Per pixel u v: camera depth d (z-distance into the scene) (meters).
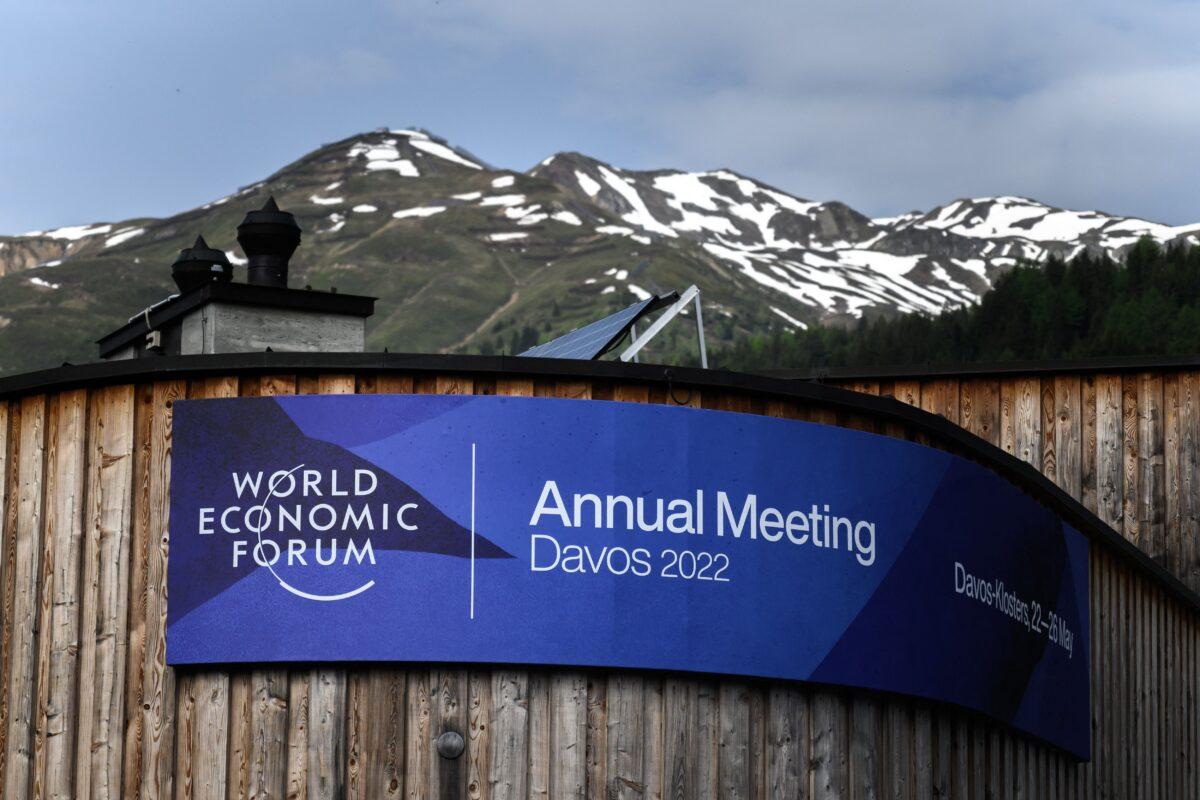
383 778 13.67
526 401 14.20
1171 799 21.97
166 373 14.49
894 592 15.27
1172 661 22.56
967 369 24.89
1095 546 19.97
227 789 13.73
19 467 15.02
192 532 14.09
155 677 14.05
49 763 14.30
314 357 14.22
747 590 14.44
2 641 14.77
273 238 23.66
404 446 14.02
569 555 14.00
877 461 15.40
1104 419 24.58
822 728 14.79
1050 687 17.95
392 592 13.78
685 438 14.46
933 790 15.71
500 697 13.86
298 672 13.86
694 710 14.26
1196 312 165.75
